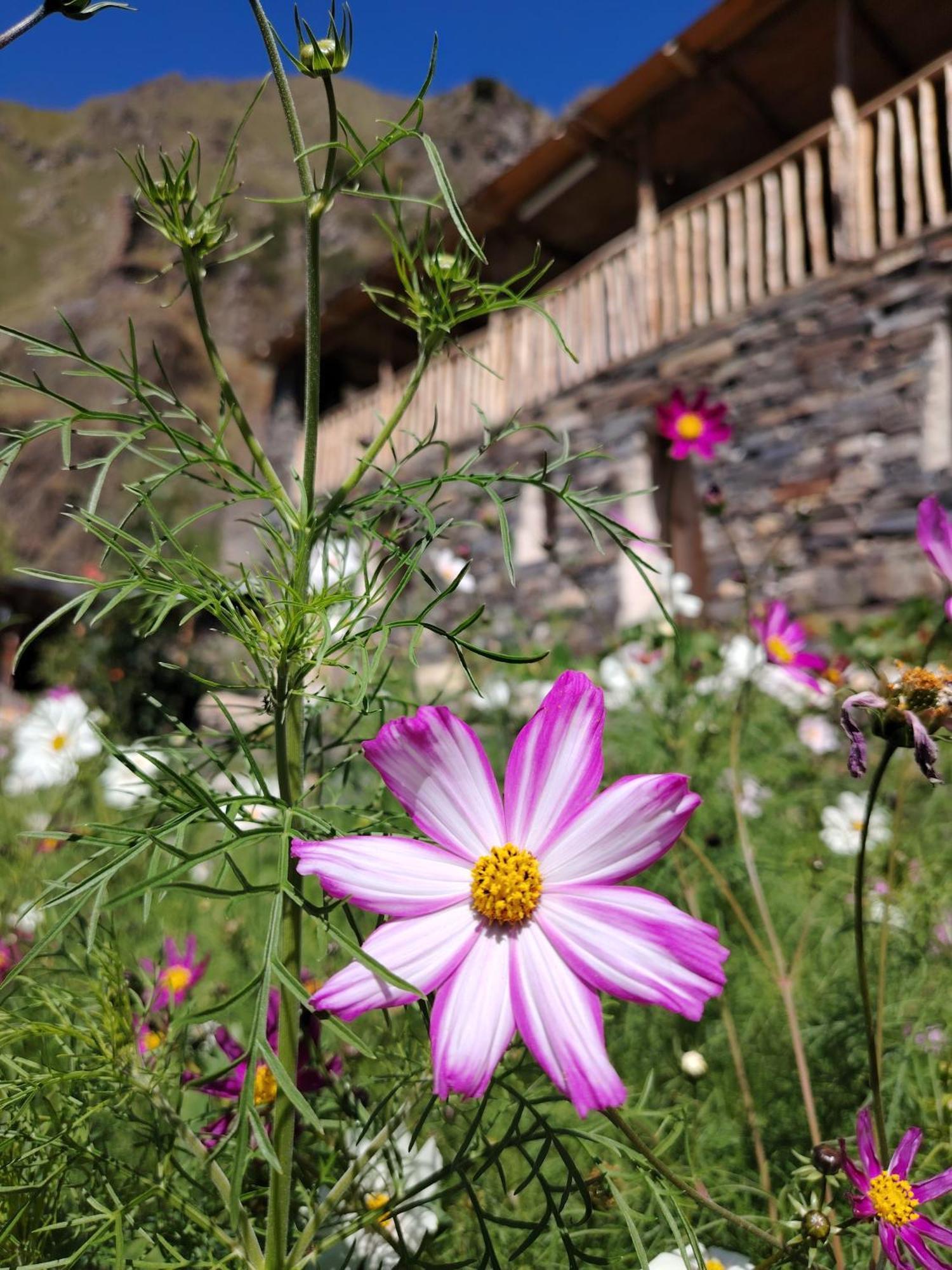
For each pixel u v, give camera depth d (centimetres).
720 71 253
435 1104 22
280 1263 19
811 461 196
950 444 179
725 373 218
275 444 412
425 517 22
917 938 44
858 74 267
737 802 38
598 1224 28
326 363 423
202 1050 29
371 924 37
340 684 26
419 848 20
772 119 281
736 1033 40
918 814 64
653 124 264
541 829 20
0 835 44
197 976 31
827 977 43
